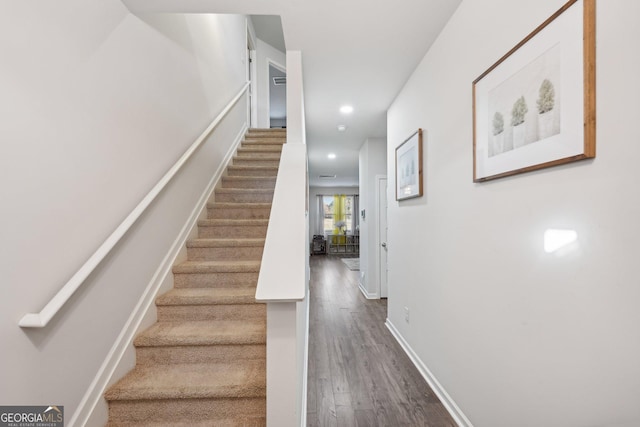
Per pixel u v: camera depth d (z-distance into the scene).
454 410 1.72
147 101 1.79
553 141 0.99
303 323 2.12
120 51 1.53
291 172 1.91
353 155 5.61
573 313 0.94
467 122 1.56
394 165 2.95
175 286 2.08
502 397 1.29
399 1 1.56
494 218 1.34
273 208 1.63
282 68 6.16
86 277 1.21
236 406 1.44
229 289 2.05
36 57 1.05
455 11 1.65
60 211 1.15
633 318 0.77
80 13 1.25
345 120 3.57
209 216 2.76
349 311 3.84
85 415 1.27
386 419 1.74
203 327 1.75
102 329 1.39
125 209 1.57
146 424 1.41
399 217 2.80
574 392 0.94
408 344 2.55
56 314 1.15
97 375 1.36
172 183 2.12
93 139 1.33
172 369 1.58
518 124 1.15
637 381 0.77
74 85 1.22
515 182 1.20
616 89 0.80
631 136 0.76
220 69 3.24
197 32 2.59
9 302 0.96
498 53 1.29
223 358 1.64
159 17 1.94
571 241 0.94
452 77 1.71
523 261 1.16
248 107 4.89
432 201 2.03
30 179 1.03
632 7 0.76
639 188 0.75
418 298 2.31
